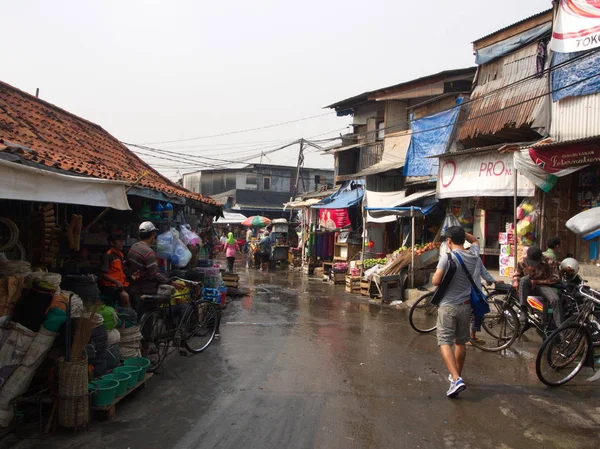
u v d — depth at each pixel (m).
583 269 10.05
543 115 10.84
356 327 9.15
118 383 4.61
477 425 4.54
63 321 4.35
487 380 5.93
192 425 4.41
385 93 20.14
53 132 9.48
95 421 4.42
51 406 4.43
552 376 6.06
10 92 10.07
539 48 11.41
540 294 7.10
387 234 18.23
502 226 12.97
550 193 10.68
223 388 5.43
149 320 6.12
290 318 9.97
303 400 5.10
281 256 25.44
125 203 5.31
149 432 4.23
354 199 19.30
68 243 6.88
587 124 9.97
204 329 7.24
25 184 4.04
